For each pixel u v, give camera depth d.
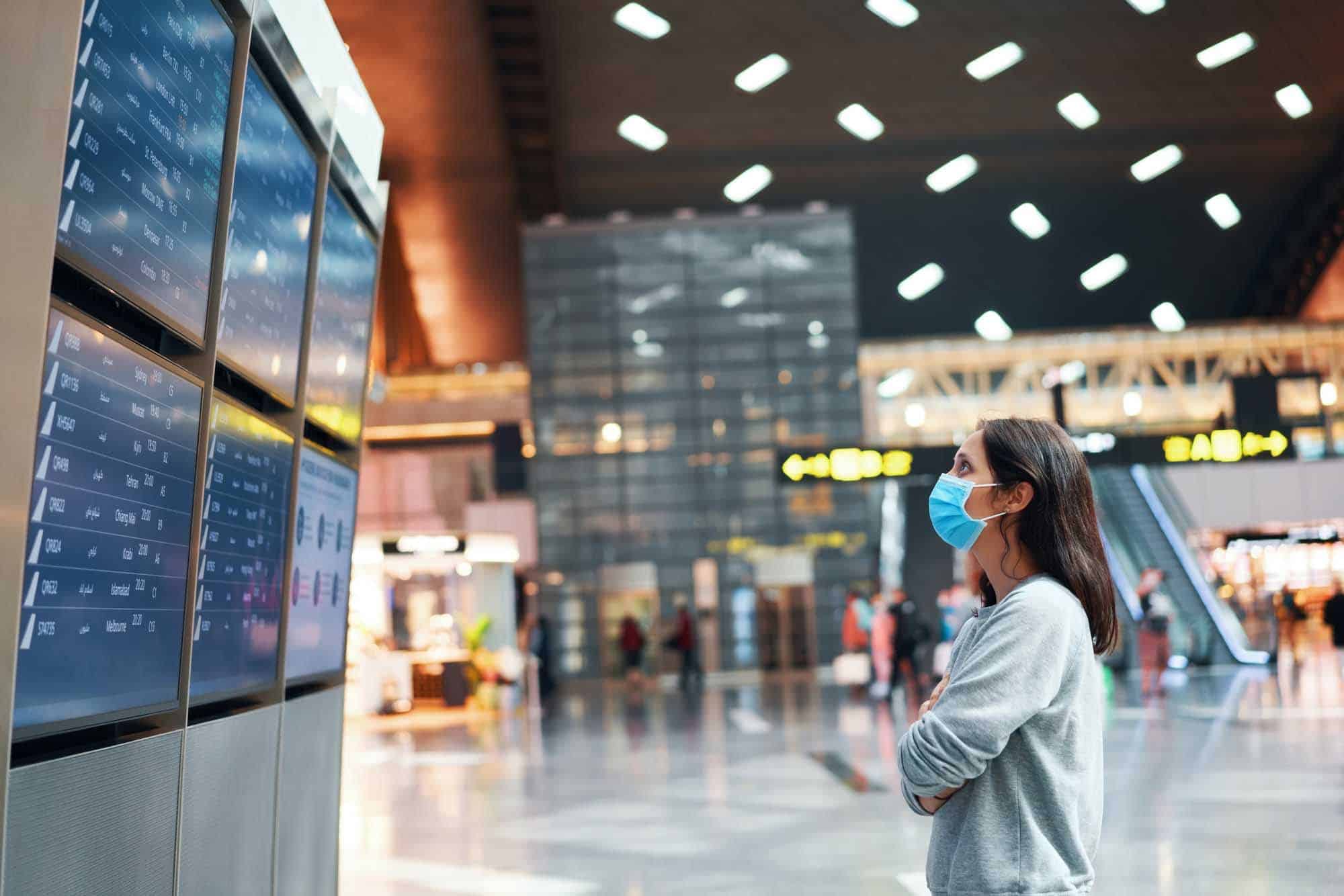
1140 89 38.44
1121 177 43.16
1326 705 16.27
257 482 4.13
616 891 7.11
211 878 3.72
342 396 5.38
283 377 4.40
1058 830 2.10
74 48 2.54
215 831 3.76
